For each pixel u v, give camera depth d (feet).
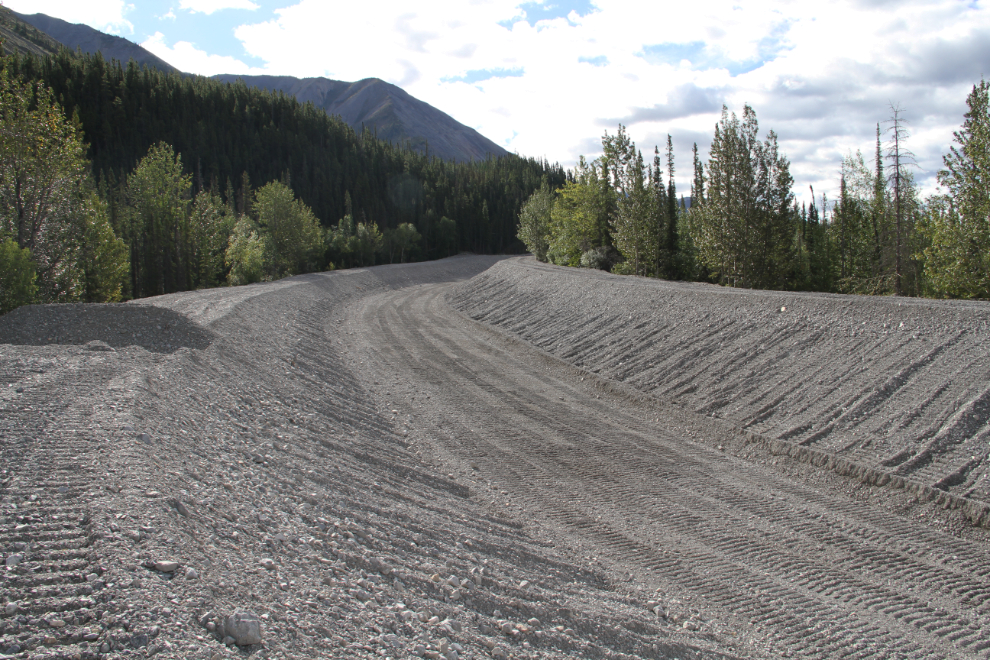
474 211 414.41
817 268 141.18
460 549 24.88
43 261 92.02
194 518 19.35
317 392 50.65
